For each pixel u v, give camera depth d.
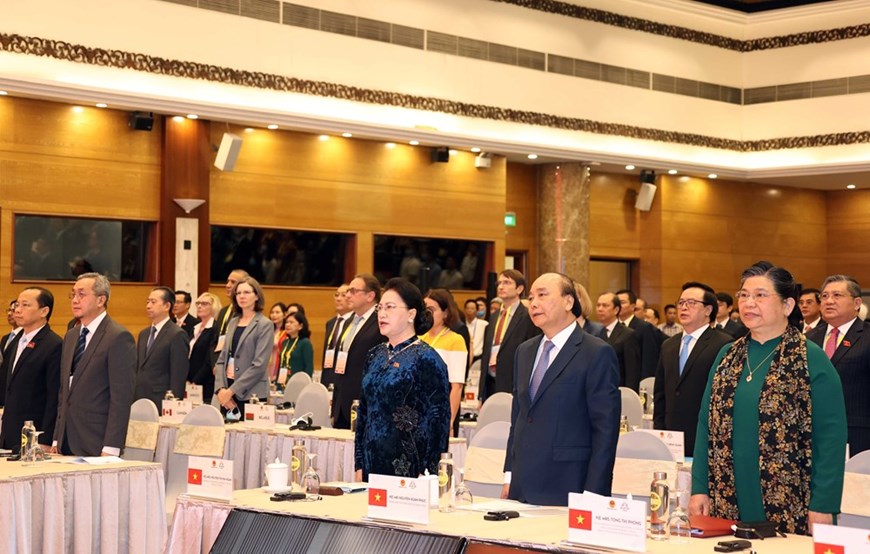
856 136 19.58
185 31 14.47
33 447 6.18
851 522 4.99
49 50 13.40
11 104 13.59
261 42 15.13
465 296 17.84
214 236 15.33
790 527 4.14
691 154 19.98
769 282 4.30
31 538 5.57
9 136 13.59
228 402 8.86
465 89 17.23
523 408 4.84
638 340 10.44
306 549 4.07
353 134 16.02
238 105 14.82
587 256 19.00
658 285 20.33
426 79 16.78
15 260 13.67
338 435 7.82
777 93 20.36
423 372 4.91
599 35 18.84
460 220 17.70
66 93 13.40
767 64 20.48
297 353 12.11
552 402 4.71
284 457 7.99
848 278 6.73
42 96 13.45
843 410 4.18
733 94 20.58
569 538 3.67
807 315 9.35
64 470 5.79
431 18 16.88
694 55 20.08
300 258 16.16
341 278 16.62
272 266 15.88
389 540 3.89
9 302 13.52
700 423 4.53
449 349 7.50
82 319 6.85
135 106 13.98
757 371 4.32
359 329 8.20
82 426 6.68
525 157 18.38
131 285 14.51
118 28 13.92
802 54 20.12
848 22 19.64
